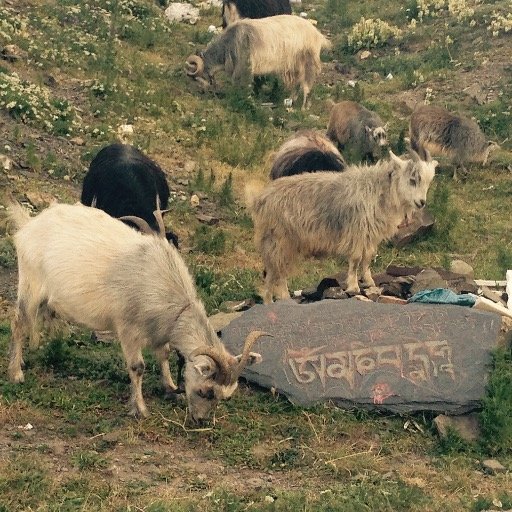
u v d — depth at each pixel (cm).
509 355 820
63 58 1670
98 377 820
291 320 835
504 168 1528
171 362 850
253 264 1145
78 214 779
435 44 1989
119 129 1486
